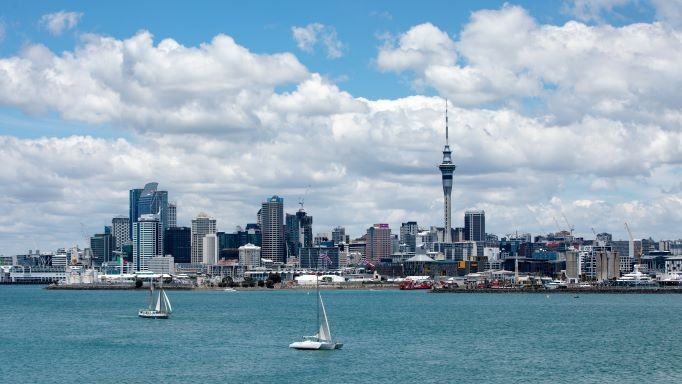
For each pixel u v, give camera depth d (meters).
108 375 198.50
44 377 197.25
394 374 197.25
